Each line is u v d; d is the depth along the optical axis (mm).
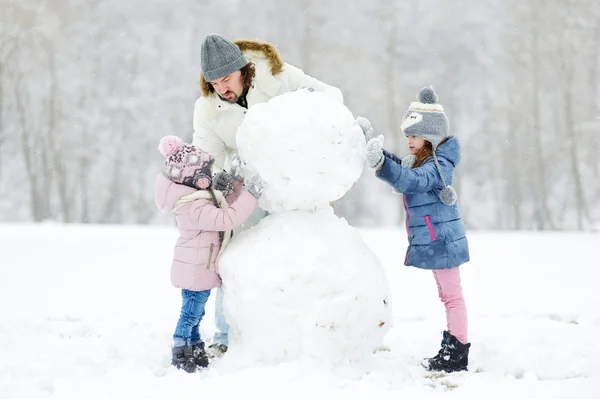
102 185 36625
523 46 35938
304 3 34906
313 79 4605
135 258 11281
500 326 5270
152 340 4793
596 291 7309
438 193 4164
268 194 3982
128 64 36281
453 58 35562
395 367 4043
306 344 3680
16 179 35906
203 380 3596
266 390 3389
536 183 35875
